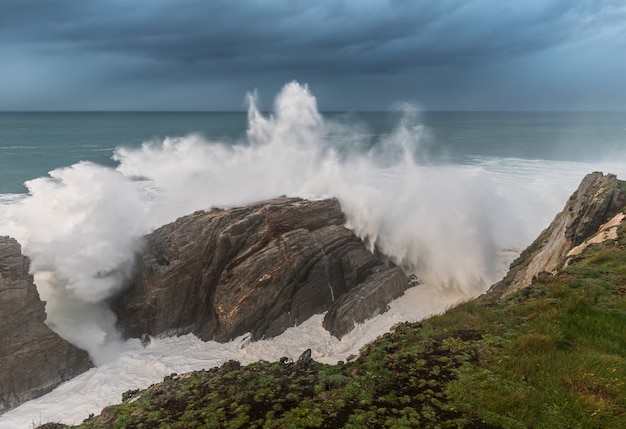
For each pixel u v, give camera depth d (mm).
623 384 7309
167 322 20625
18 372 16609
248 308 20141
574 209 20562
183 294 20844
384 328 19922
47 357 17500
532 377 7699
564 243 18609
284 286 21016
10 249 17375
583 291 10766
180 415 8133
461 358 8547
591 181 21344
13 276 17094
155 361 18766
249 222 21531
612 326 9117
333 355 18672
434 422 6816
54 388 17281
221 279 20641
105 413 8969
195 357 19094
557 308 9891
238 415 7625
